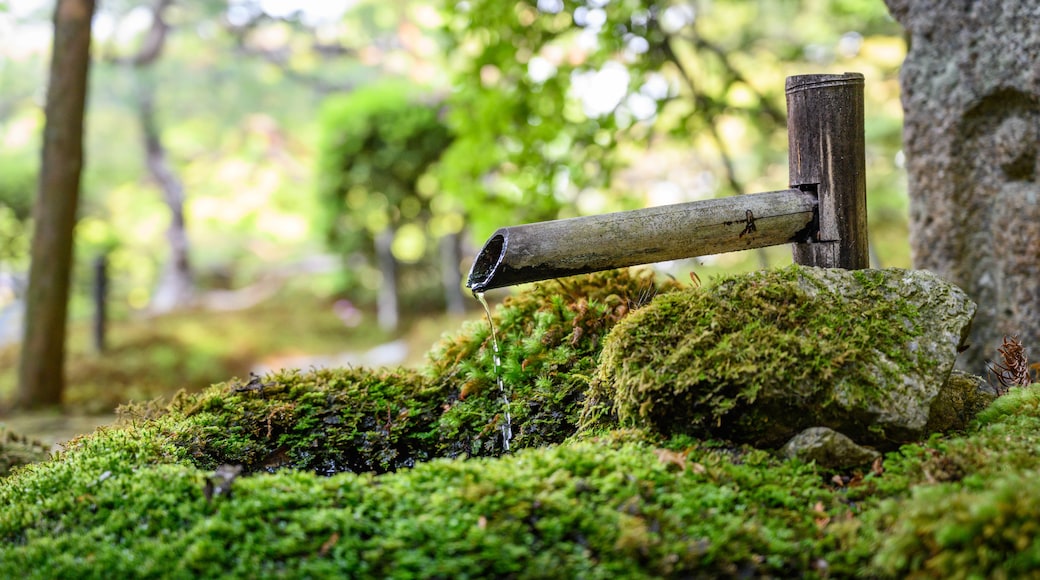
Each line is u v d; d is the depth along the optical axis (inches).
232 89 369.1
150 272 419.8
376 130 225.9
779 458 61.3
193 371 186.1
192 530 56.4
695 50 129.1
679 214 64.6
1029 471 56.6
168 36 358.6
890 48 162.1
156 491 58.5
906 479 58.8
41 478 61.8
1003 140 75.9
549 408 67.6
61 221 130.5
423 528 55.6
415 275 277.3
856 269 65.9
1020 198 75.4
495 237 63.6
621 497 56.9
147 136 367.9
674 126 118.5
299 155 398.6
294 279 384.5
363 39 374.3
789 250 162.2
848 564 55.1
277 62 371.9
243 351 217.8
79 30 130.3
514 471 58.3
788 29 166.9
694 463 59.4
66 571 55.7
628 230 64.0
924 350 62.3
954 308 63.5
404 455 68.9
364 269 289.3
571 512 55.9
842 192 65.8
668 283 71.4
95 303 192.4
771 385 61.1
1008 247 76.3
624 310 69.3
